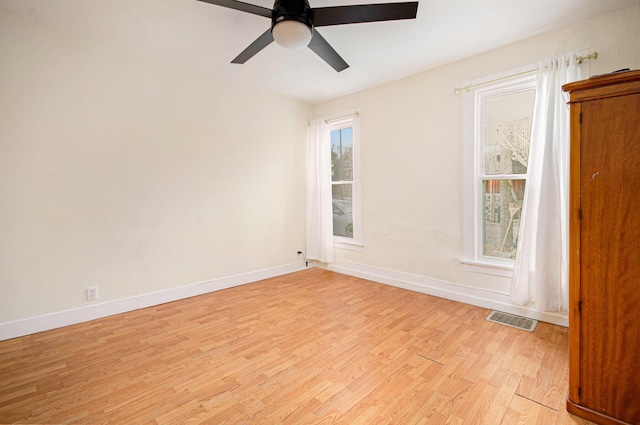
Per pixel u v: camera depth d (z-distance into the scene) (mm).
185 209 3346
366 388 1764
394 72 3363
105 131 2791
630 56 2205
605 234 1434
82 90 2656
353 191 4137
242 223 3867
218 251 3639
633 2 2127
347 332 2479
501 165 2928
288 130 4355
